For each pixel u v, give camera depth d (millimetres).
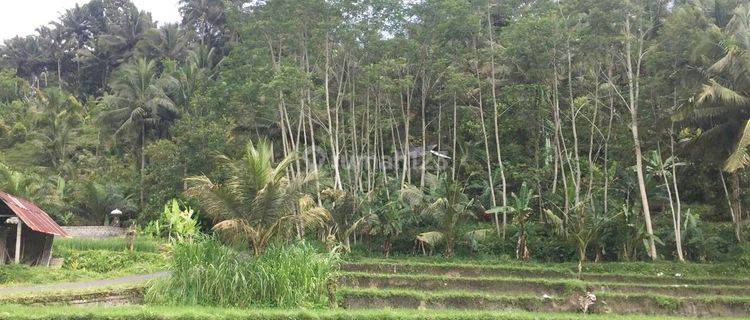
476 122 31219
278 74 25156
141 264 20547
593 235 23891
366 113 30734
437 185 28688
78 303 12234
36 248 19906
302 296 12945
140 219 30500
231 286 12547
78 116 43656
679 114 21609
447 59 28906
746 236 24594
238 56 27734
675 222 24750
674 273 21219
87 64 56594
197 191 14328
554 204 26891
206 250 13195
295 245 14500
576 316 12945
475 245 26016
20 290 13289
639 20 25484
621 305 15102
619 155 29062
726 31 24297
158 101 37469
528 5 29609
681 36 24547
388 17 27391
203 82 39031
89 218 33250
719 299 15289
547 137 30188
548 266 22469
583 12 26344
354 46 28000
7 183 28203
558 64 27594
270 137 34281
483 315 12227
